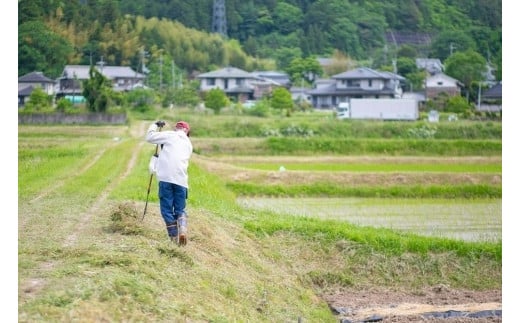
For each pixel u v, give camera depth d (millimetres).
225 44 144500
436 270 20297
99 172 29344
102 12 126312
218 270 14523
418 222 28766
